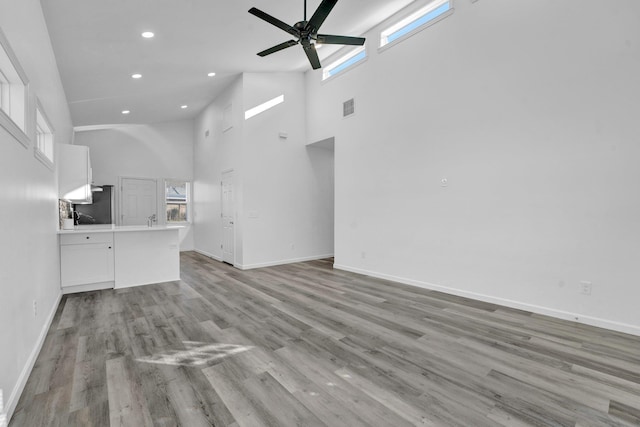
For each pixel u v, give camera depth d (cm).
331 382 211
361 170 546
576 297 314
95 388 205
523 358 242
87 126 757
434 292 428
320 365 234
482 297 386
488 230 379
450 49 412
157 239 494
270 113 639
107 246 456
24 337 215
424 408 183
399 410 181
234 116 643
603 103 296
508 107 359
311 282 492
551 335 283
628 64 282
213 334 293
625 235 286
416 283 461
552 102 326
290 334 291
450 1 410
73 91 537
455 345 266
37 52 285
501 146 365
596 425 168
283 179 657
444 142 421
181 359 244
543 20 331
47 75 342
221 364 236
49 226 338
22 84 228
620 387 203
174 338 284
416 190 458
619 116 288
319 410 181
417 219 458
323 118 629
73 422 172
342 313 348
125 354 253
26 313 222
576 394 196
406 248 475
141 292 439
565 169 319
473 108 390
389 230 500
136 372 225
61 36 368
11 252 190
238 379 215
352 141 562
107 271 456
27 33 246
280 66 612
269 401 190
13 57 195
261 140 630
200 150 854
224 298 408
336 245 600
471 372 223
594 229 302
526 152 346
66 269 428
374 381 212
